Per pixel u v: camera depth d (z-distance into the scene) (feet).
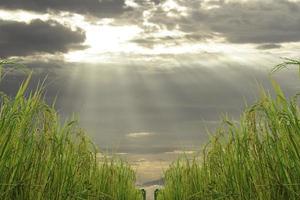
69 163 17.83
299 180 13.74
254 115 15.66
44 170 15.11
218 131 20.24
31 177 14.16
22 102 14.80
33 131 14.98
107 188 27.43
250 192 16.12
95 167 24.40
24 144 14.25
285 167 14.07
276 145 14.58
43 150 15.38
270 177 14.74
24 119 14.28
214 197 19.86
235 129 18.26
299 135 13.89
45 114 16.05
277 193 14.30
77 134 21.03
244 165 16.60
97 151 24.63
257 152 15.58
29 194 13.94
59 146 16.79
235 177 17.63
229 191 17.84
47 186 15.34
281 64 14.15
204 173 22.80
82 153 21.58
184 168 28.91
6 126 13.42
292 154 13.96
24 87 14.28
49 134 16.08
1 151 13.12
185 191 27.76
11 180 13.14
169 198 33.37
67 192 17.13
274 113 14.76
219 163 20.29
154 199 45.19
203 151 22.74
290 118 14.02
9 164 13.48
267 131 15.03
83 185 20.76
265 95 15.30
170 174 33.83
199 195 23.76
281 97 14.49
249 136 15.93
